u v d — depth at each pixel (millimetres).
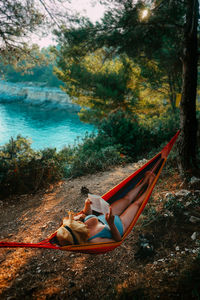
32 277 3990
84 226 3248
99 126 13508
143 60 13227
